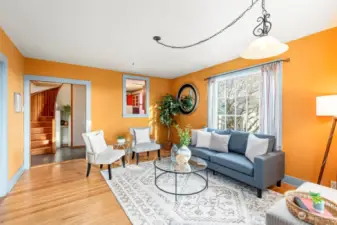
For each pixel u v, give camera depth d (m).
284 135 2.88
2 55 2.32
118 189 2.64
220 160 2.93
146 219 1.92
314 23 2.27
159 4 1.86
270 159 2.46
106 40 2.79
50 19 2.16
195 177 3.14
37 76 3.68
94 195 2.46
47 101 5.89
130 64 4.15
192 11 1.99
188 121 5.07
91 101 4.36
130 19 2.17
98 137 3.44
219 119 4.25
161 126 5.66
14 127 2.88
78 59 3.77
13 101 2.85
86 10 1.97
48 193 2.51
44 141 5.11
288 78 2.83
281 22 2.24
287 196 1.48
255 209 2.12
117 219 1.93
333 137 2.39
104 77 4.55
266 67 3.04
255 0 1.78
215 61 3.90
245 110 3.66
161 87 5.62
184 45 2.99
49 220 1.90
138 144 4.14
